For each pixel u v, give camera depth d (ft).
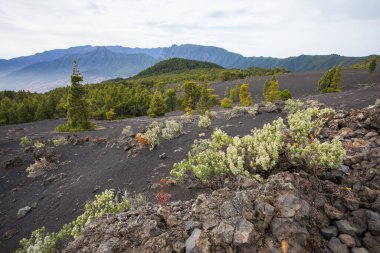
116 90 218.79
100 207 28.02
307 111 45.73
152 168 43.57
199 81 410.93
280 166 22.48
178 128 60.08
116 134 81.97
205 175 25.22
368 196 16.89
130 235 16.42
